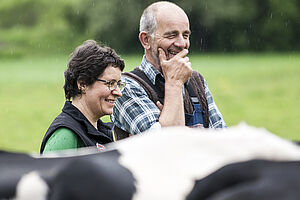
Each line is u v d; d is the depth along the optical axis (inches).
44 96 1764.3
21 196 118.7
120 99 248.5
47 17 4675.2
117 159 115.0
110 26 4153.5
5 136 932.6
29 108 1421.0
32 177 120.6
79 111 215.2
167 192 106.3
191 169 108.2
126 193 108.4
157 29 250.4
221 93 1807.3
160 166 110.9
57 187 114.3
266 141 107.1
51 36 4522.6
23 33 4709.6
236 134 111.6
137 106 244.7
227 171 100.8
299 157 102.7
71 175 112.9
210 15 4035.4
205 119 253.8
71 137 203.8
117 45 4237.2
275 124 1080.8
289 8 4296.3
